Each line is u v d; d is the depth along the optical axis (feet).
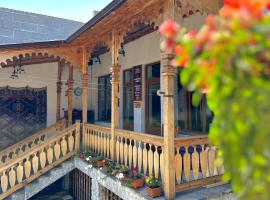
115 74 21.90
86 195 28.71
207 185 16.24
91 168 23.59
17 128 36.19
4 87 35.50
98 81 40.96
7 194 22.82
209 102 4.39
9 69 35.94
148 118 28.58
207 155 16.48
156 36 26.91
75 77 40.60
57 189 35.14
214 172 17.21
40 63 37.63
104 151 23.88
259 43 3.79
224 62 3.85
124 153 20.31
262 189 3.88
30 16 44.37
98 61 40.09
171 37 4.32
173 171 14.83
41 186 24.91
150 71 28.40
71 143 27.45
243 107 3.81
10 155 32.48
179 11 14.92
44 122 37.91
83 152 25.95
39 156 26.58
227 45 3.80
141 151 18.34
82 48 28.66
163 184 15.56
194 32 4.34
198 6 15.55
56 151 26.25
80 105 40.86
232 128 3.93
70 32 48.42
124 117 33.40
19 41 42.80
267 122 3.70
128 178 17.63
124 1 16.02
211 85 3.95
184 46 4.12
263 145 3.74
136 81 30.53
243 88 3.81
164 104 15.07
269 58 3.78
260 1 3.85
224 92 3.89
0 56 24.70
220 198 15.01
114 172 19.66
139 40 30.01
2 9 41.86
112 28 21.75
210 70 3.92
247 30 3.79
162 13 15.57
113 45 21.81
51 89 38.47
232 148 4.02
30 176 24.38
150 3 16.10
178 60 4.25
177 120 24.88
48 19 46.16
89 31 22.75
